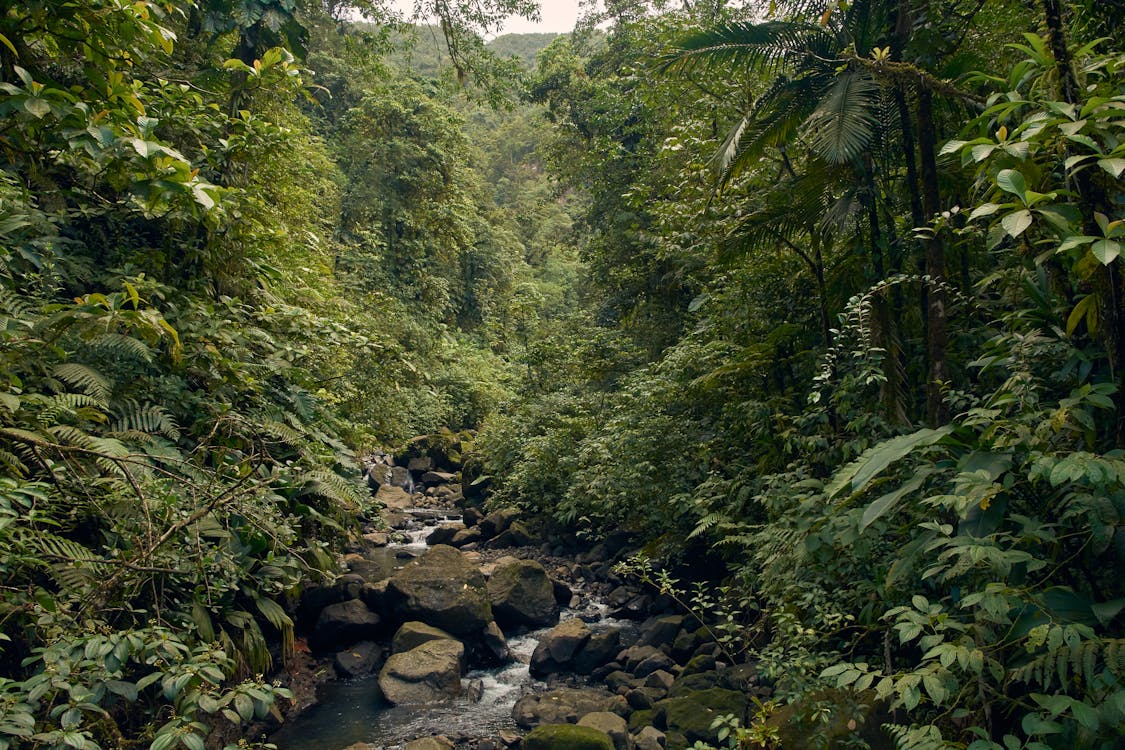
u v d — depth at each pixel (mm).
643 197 10055
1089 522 2580
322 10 13461
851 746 3393
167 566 3562
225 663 2906
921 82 4285
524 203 45469
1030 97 2924
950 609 3219
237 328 5648
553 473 11008
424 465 16625
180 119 5027
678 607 7258
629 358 12219
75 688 2389
